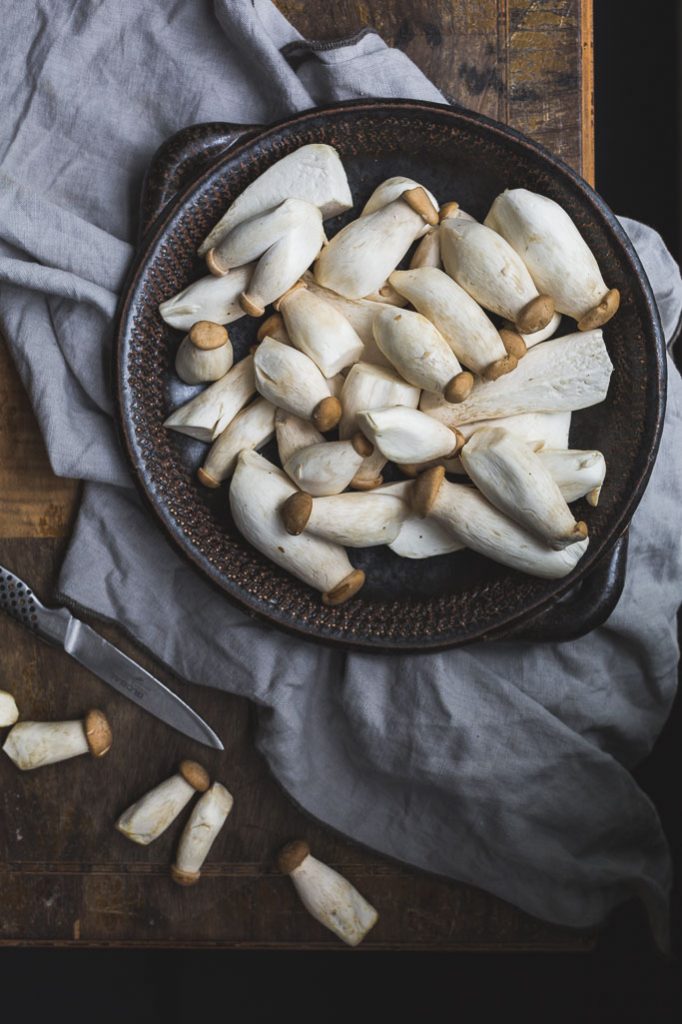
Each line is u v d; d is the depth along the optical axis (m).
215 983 0.99
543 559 0.78
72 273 0.82
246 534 0.78
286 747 0.85
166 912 0.87
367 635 0.79
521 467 0.75
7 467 0.85
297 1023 0.98
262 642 0.84
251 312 0.77
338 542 0.78
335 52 0.81
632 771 0.92
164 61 0.83
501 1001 0.97
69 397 0.83
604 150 0.99
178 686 0.86
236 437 0.78
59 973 1.00
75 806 0.87
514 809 0.85
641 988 0.92
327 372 0.76
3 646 0.86
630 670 0.86
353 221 0.78
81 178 0.84
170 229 0.78
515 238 0.77
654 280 0.83
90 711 0.85
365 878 0.87
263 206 0.77
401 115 0.78
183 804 0.85
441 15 0.84
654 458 0.78
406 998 0.98
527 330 0.76
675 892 0.88
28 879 0.87
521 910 0.86
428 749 0.84
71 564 0.84
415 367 0.75
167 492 0.79
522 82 0.84
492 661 0.84
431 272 0.76
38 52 0.83
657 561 0.84
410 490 0.78
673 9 0.98
